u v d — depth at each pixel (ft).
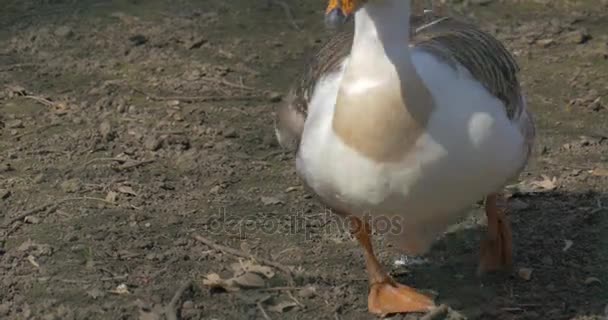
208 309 24.43
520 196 28.89
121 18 39.65
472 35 23.86
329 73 23.24
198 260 26.30
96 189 29.45
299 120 24.47
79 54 37.29
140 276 25.64
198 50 37.60
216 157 30.94
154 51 37.45
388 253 26.73
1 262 26.21
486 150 21.77
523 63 36.40
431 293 25.11
